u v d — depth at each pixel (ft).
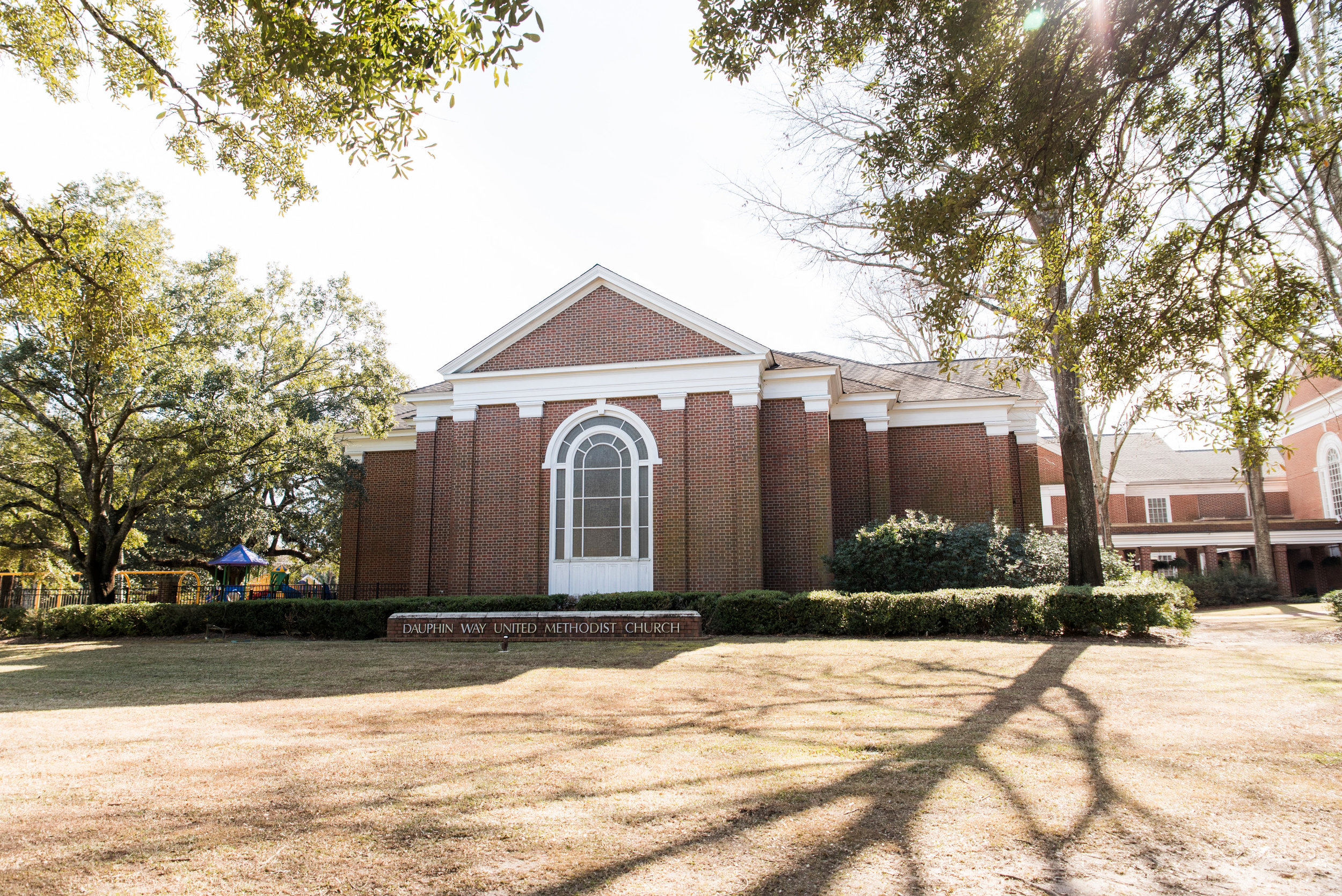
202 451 77.61
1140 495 144.56
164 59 39.47
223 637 64.44
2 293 42.01
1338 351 27.32
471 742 23.86
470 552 70.18
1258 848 14.46
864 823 15.98
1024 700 29.66
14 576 96.07
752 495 65.21
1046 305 30.45
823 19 29.14
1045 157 27.76
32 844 15.29
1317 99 28.02
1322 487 124.57
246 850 14.87
